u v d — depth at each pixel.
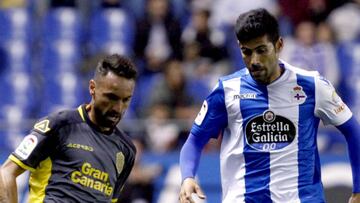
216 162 35.47
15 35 45.16
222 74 42.53
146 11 44.19
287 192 19.56
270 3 45.16
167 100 39.47
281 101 19.69
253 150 19.73
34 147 18.66
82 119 19.06
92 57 42.59
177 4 45.03
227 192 20.09
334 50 43.56
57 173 18.77
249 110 19.77
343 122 20.03
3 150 35.81
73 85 43.12
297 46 43.22
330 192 35.47
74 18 45.16
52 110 42.97
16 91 43.69
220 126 20.28
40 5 45.47
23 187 34.31
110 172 19.12
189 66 42.56
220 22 44.44
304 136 19.73
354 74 43.88
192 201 19.72
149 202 34.53
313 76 19.88
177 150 36.31
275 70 19.42
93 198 18.89
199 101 41.22
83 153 18.86
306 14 44.69
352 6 45.41
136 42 43.84
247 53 19.03
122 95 18.48
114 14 44.91
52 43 44.81
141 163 35.22
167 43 43.44
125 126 36.31
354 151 20.20
